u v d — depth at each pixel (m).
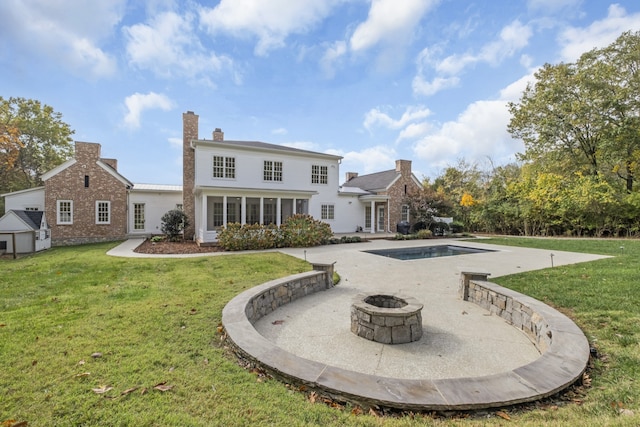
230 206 16.48
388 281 7.14
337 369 2.56
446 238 18.98
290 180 18.42
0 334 3.37
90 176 16.41
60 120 23.72
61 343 3.14
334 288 6.57
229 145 16.14
